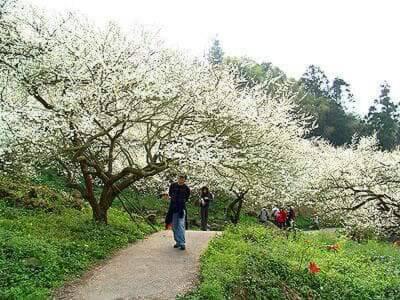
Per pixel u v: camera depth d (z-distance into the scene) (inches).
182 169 603.2
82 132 476.1
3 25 505.4
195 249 503.2
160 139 537.0
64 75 494.0
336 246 589.9
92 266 409.7
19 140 471.5
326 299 425.4
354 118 3147.1
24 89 524.4
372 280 478.0
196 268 417.7
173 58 557.6
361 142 1451.8
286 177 681.0
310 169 935.0
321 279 452.1
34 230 466.6
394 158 930.1
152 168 531.8
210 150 521.3
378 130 2851.9
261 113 655.8
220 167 635.5
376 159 954.7
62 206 628.1
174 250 492.7
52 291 331.6
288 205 1049.5
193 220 1060.5
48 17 531.8
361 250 634.8
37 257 377.1
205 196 776.3
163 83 506.9
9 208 539.8
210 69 600.7
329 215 936.9
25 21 527.5
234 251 468.8
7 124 446.3
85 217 581.0
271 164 637.3
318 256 535.2
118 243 501.0
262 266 433.7
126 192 994.1
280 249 514.0
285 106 737.6
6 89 524.1
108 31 532.4
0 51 491.5
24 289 310.2
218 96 565.3
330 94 3538.4
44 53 504.1
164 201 1044.5
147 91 489.1
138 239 553.6
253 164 614.5
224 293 349.7
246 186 724.0
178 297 334.0
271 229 674.8
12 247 381.4
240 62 1020.5
